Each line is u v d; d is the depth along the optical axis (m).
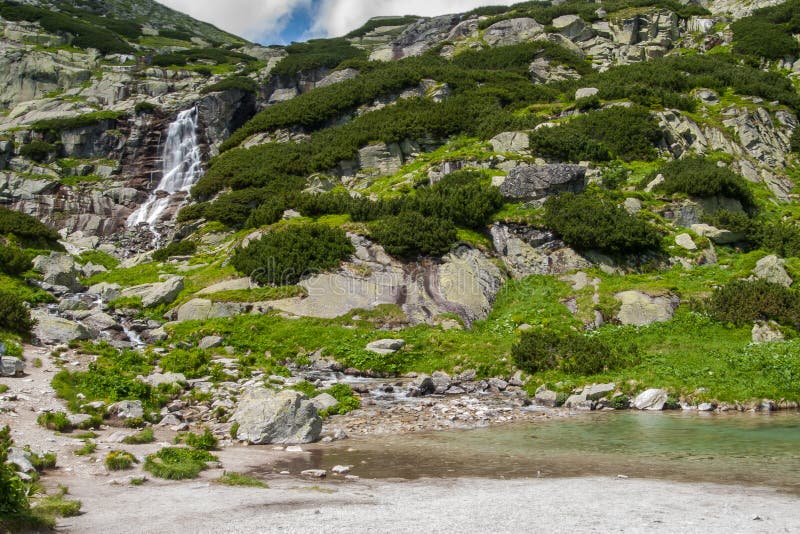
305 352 27.11
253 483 11.68
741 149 51.16
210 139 77.88
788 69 72.44
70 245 48.03
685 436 16.62
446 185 40.22
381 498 10.76
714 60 70.44
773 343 25.08
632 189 41.94
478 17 113.75
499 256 34.84
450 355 26.00
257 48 128.38
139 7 157.25
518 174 38.06
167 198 60.84
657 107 52.69
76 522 8.98
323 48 122.00
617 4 97.25
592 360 23.55
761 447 15.30
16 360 19.34
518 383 24.00
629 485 11.85
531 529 8.86
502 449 15.36
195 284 34.12
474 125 54.72
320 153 53.91
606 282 32.25
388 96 66.81
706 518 9.51
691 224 38.53
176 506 9.92
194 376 22.16
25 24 100.31
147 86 87.50
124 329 29.02
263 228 37.81
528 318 30.09
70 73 90.19
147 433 15.01
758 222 38.38
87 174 66.12
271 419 16.17
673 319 28.59
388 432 17.45
